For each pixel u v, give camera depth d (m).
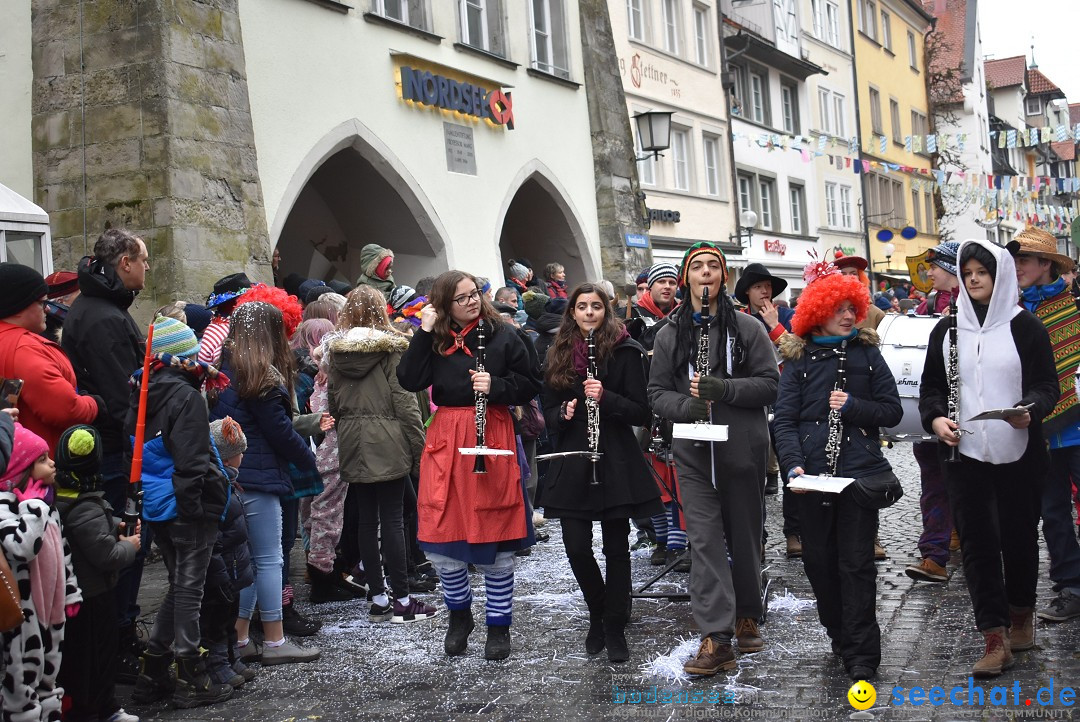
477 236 15.60
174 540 5.12
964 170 27.34
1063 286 6.34
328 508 7.05
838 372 5.30
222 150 10.79
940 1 49.69
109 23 10.40
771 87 30.52
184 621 5.15
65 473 4.72
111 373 5.58
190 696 5.17
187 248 10.20
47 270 8.70
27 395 4.97
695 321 5.58
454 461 5.76
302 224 14.87
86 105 10.44
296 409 6.67
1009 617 5.22
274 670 5.73
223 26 11.01
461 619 5.90
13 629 4.03
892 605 6.61
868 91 39.03
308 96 12.48
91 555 4.68
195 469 5.03
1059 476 6.10
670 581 7.45
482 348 5.71
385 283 9.51
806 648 5.68
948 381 5.34
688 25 24.98
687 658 5.54
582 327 5.75
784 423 5.36
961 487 5.22
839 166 35.31
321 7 12.77
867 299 5.37
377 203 14.78
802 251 31.73
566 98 18.33
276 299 6.57
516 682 5.32
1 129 10.80
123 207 10.26
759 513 5.54
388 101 13.88
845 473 5.19
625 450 5.70
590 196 18.88
